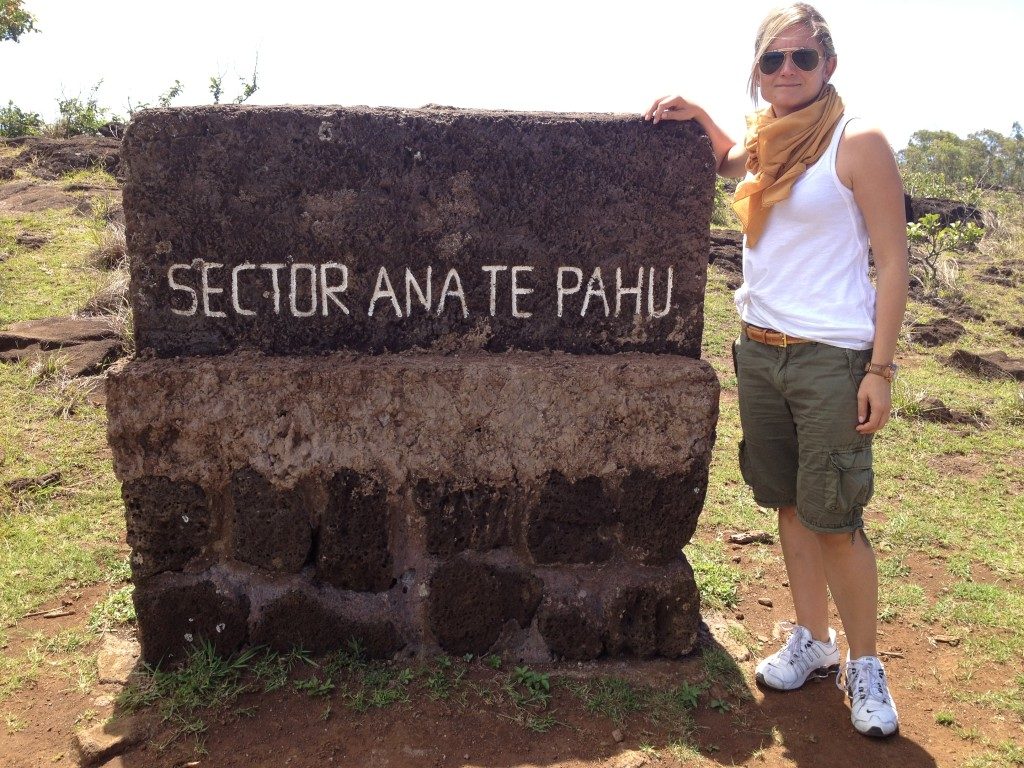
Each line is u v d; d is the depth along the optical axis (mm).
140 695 2508
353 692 2557
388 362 2574
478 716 2482
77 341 5602
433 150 2502
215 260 2512
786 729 2543
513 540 2717
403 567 2705
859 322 2371
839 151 2332
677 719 2523
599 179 2564
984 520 4191
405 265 2572
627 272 2643
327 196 2496
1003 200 20938
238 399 2516
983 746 2508
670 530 2723
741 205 2572
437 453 2607
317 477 2588
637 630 2760
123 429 2492
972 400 6176
